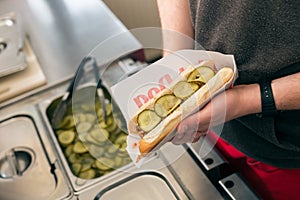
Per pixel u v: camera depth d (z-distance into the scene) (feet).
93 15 3.38
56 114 2.54
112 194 2.06
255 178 2.79
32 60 2.96
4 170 2.31
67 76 2.82
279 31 1.74
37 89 2.75
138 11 4.09
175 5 2.25
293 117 2.08
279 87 1.86
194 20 2.13
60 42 3.14
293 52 1.79
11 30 3.14
